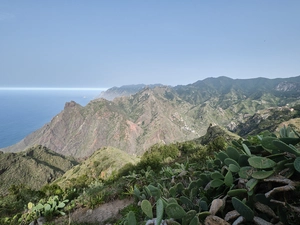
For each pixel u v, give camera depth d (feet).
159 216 9.02
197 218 8.08
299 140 9.23
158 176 37.50
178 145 195.83
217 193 11.12
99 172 247.70
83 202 30.17
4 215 35.01
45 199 41.24
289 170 8.25
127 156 299.38
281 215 7.25
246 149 11.32
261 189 8.90
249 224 7.59
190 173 24.88
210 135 315.37
